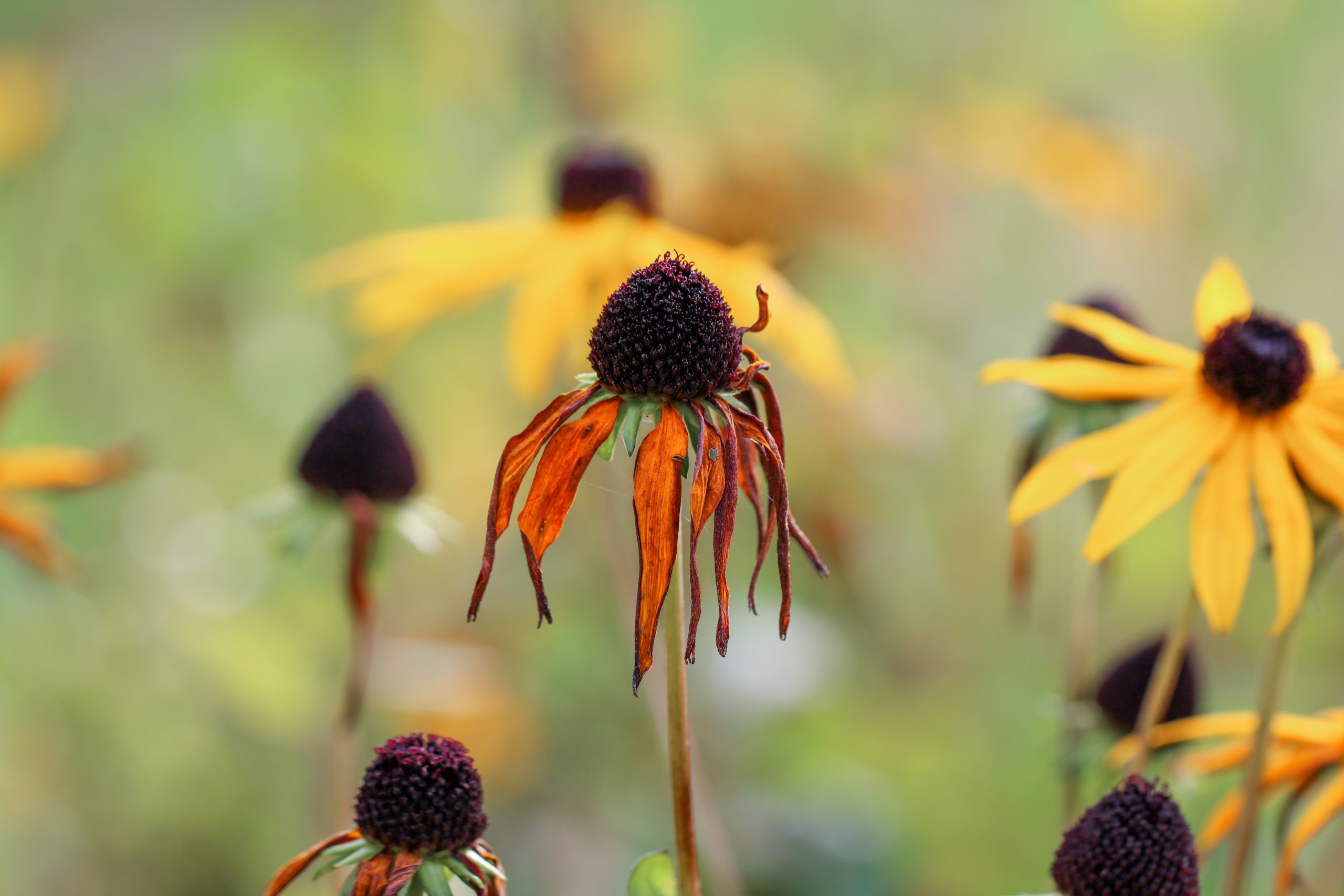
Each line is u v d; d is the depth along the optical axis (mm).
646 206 721
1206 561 580
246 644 899
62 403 1071
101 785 903
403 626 993
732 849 833
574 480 542
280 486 1106
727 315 547
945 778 930
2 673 912
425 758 555
